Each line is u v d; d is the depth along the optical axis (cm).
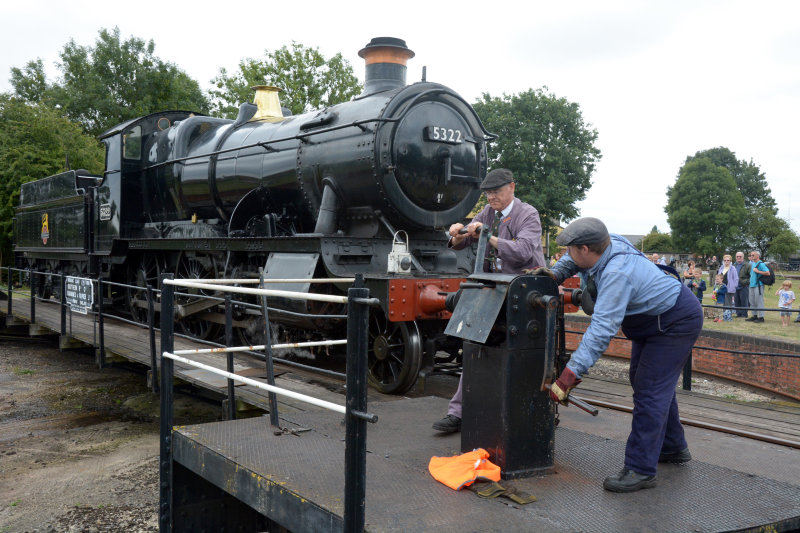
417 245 669
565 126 3591
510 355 277
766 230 5747
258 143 732
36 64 3725
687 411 507
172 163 919
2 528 443
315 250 613
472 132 687
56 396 817
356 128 634
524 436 282
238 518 395
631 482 267
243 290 334
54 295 1422
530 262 402
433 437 349
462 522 233
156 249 943
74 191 1202
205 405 764
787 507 251
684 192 6038
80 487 517
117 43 3728
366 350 231
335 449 331
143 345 822
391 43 694
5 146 2250
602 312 268
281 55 2795
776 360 843
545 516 239
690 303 280
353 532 229
